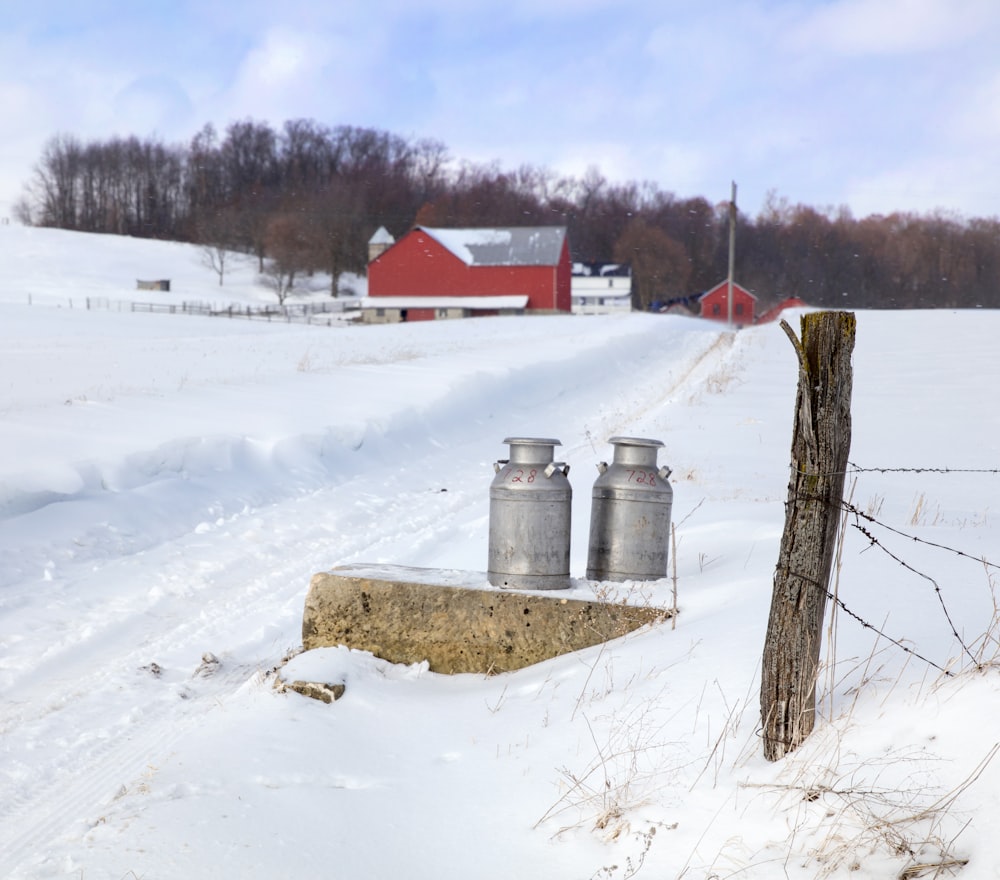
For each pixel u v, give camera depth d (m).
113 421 17.20
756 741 5.12
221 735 6.01
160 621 9.34
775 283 131.38
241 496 14.65
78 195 182.00
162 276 134.12
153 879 4.32
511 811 5.00
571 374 33.12
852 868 4.11
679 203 163.38
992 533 9.96
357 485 16.41
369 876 4.48
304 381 25.19
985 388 28.84
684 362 40.38
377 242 112.38
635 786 4.98
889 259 126.00
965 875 3.89
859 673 5.45
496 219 160.00
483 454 20.55
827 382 4.98
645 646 6.62
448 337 48.06
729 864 4.29
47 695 7.43
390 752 5.80
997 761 4.28
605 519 7.82
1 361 28.98
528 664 7.10
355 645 7.38
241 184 179.12
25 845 5.09
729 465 16.70
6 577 10.26
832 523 4.99
